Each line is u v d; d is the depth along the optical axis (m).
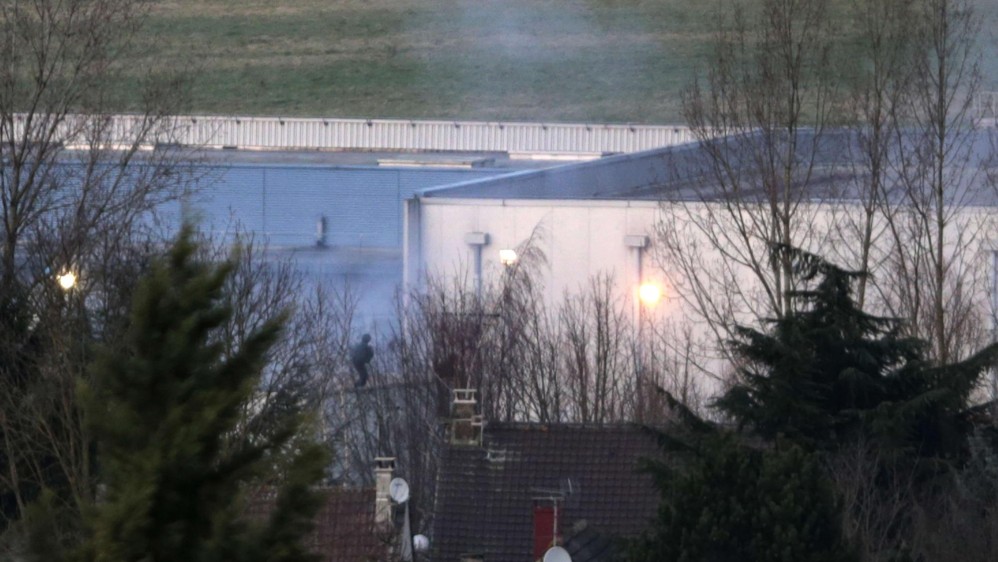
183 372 37.66
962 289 137.25
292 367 108.06
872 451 92.50
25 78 130.00
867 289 136.12
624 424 106.62
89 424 36.84
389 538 92.88
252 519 38.59
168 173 134.00
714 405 96.94
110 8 154.25
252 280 120.69
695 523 72.44
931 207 140.75
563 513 99.81
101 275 102.00
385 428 131.25
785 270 116.31
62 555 36.69
